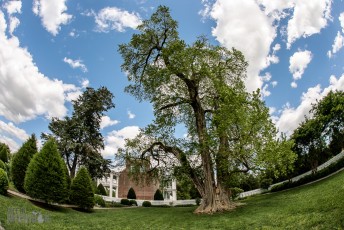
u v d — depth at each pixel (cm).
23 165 2347
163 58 2405
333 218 1132
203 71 2292
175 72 2314
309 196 1955
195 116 2511
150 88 2541
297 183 3350
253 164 2045
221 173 2236
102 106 4138
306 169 3697
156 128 2469
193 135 2530
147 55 2591
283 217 1441
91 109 4053
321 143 3198
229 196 2298
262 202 2281
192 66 2292
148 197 5678
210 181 2231
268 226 1317
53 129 3919
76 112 4069
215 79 2369
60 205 2300
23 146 2430
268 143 1944
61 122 3947
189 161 2409
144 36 2489
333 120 3192
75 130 3928
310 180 3188
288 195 2531
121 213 2366
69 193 2375
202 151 2253
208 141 2105
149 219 1966
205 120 2486
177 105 2578
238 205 2262
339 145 3481
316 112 3397
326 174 3047
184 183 2753
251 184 4609
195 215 2062
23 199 1941
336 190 1728
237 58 2572
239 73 2650
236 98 2058
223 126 2038
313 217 1249
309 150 3241
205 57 2372
